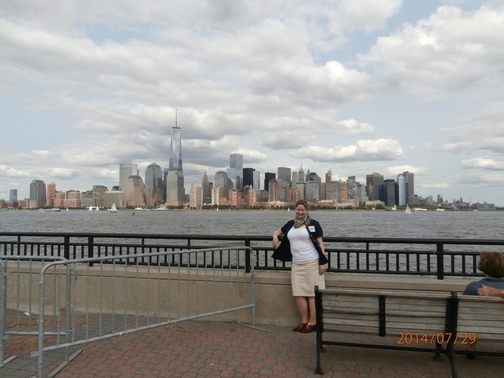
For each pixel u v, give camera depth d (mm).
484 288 4348
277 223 102375
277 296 6180
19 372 4430
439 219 147500
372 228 79250
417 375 4340
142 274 6578
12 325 6125
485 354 4176
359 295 4281
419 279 5918
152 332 5754
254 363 4652
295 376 4316
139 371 4438
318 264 5602
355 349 5117
